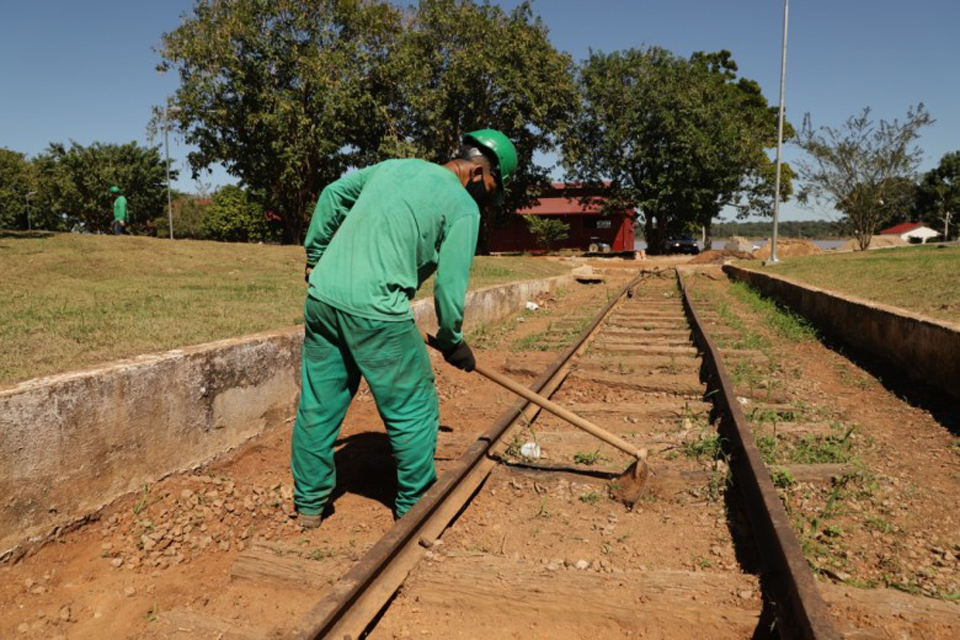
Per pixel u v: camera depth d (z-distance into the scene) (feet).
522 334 29.58
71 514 10.16
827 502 11.13
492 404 18.35
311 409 10.64
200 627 8.20
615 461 13.44
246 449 14.16
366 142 98.37
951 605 7.96
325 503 11.33
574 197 142.82
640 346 24.52
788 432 14.42
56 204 147.95
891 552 9.59
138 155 155.43
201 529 10.68
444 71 98.78
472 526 10.77
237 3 84.89
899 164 86.17
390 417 10.53
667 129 113.91
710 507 11.39
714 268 76.64
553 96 99.60
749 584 8.61
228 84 86.43
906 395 17.58
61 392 10.02
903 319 19.88
